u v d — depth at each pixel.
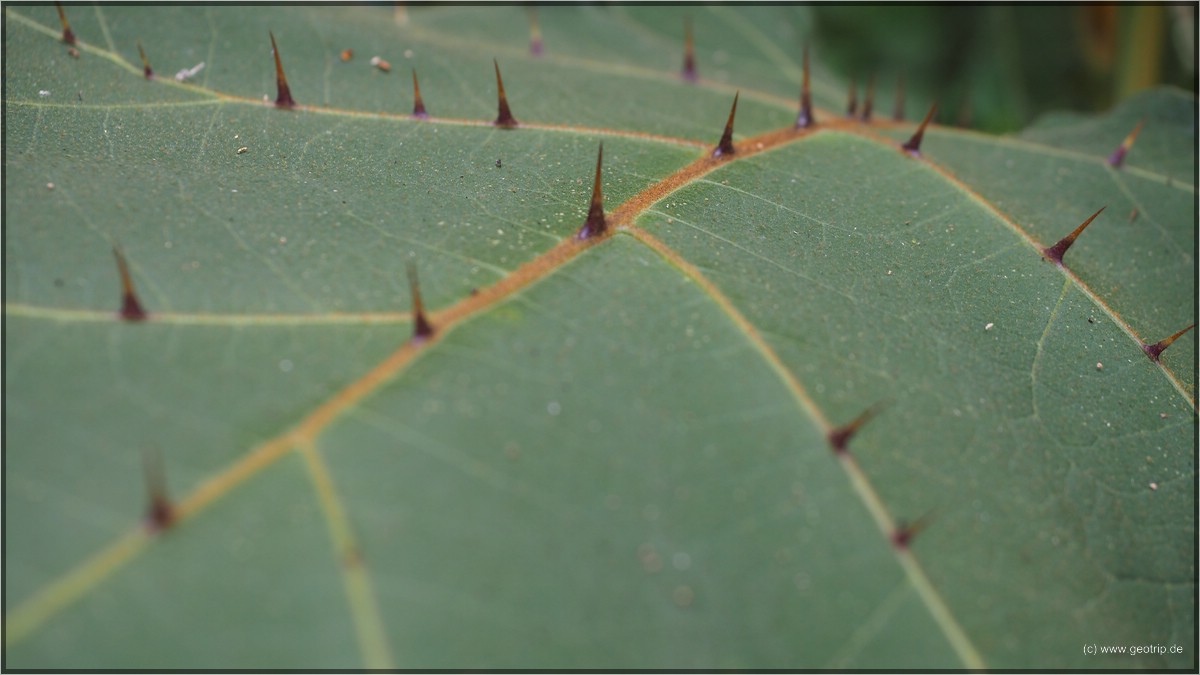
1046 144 0.33
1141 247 0.30
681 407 0.24
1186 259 0.30
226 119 0.29
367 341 0.24
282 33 0.32
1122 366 0.27
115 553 0.22
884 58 0.39
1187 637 0.24
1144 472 0.26
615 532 0.23
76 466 0.23
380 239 0.26
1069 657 0.23
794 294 0.26
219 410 0.23
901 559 0.24
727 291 0.26
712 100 0.33
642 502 0.23
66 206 0.26
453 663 0.22
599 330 0.25
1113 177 0.32
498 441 0.23
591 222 0.26
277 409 0.23
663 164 0.29
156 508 0.22
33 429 0.23
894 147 0.31
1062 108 0.39
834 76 0.38
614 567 0.23
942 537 0.24
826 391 0.25
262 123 0.29
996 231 0.29
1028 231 0.29
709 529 0.23
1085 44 0.39
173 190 0.26
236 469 0.23
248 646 0.22
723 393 0.24
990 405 0.25
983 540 0.24
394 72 0.31
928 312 0.27
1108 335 0.28
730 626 0.23
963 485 0.24
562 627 0.22
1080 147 0.33
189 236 0.25
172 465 0.23
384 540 0.23
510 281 0.25
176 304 0.24
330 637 0.22
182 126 0.29
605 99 0.32
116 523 0.22
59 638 0.22
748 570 0.23
